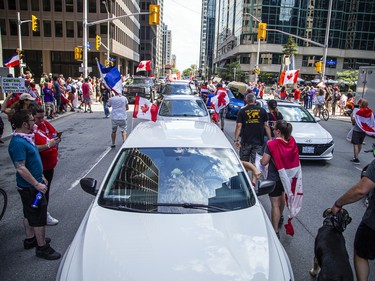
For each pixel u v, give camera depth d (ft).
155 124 16.56
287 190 15.37
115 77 34.42
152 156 12.72
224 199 11.28
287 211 20.30
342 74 189.47
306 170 30.32
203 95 73.82
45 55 172.04
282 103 38.55
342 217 11.15
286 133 15.53
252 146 23.06
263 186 12.96
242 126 23.16
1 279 12.55
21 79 39.29
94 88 99.91
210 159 12.78
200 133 14.94
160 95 53.06
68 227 16.93
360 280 10.82
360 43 255.09
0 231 16.52
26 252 14.52
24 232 16.44
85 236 9.34
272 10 250.16
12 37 167.12
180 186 11.59
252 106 23.07
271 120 26.53
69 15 166.61
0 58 72.43
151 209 10.64
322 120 72.28
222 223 10.05
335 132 54.95
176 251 8.73
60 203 20.18
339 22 254.27
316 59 258.78
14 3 164.76
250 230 9.83
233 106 61.26
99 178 25.09
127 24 222.07
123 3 202.69
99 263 8.29
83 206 19.75
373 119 31.48
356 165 32.65
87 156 31.94
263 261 8.65
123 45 205.87
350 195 10.41
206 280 7.89
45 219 13.82
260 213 10.83
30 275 12.84
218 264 8.38
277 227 16.06
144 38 376.89
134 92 88.02
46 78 61.98
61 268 8.72
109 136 42.45
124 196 11.12
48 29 167.73
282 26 251.60
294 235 17.02
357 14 250.57
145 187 11.50
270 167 16.08
